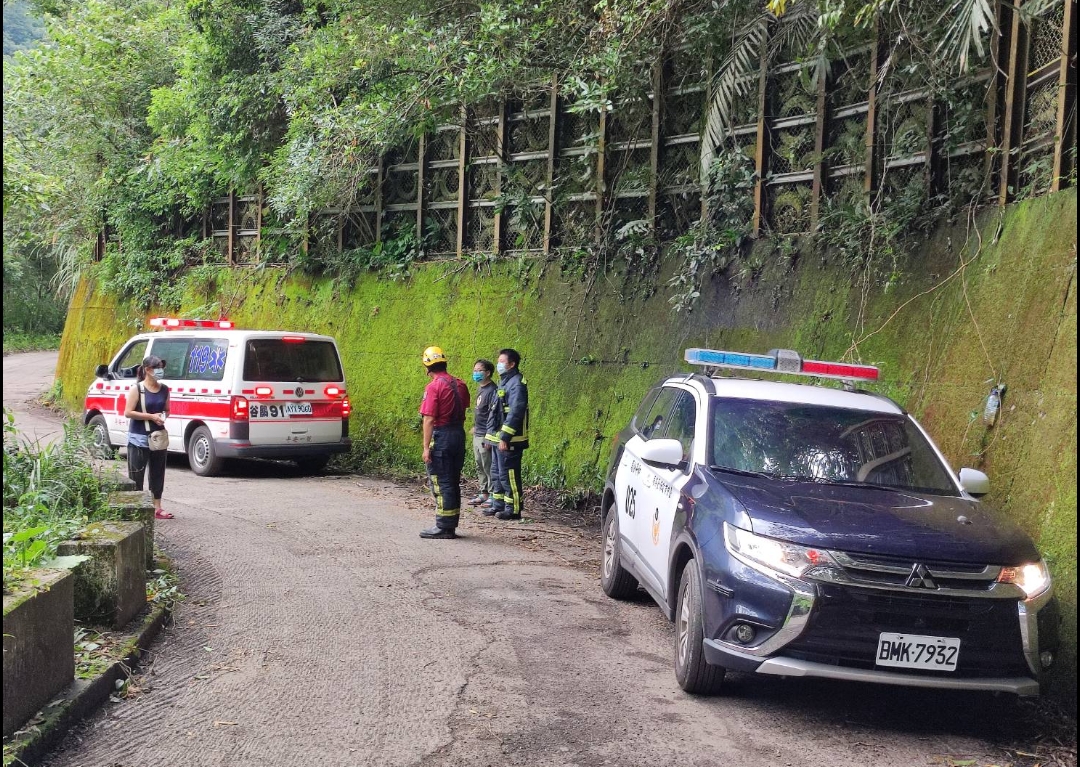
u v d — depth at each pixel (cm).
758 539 490
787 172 1120
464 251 1534
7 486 674
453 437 963
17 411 2198
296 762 420
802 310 1038
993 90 853
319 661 557
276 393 1355
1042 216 748
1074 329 652
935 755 459
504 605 701
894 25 895
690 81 1230
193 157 1855
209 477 1352
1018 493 661
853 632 465
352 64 1441
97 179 2198
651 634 643
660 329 1215
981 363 762
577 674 552
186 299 2036
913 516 513
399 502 1189
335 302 1727
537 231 1434
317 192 1548
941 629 466
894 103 973
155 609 620
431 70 1270
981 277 810
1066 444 621
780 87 1129
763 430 605
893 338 904
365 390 1608
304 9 1673
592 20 1170
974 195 866
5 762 385
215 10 1691
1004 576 477
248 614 648
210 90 1747
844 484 571
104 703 482
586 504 1202
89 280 2373
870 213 955
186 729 452
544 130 1425
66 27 2189
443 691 514
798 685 554
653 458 592
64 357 2381
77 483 723
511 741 451
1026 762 454
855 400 649
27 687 424
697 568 518
